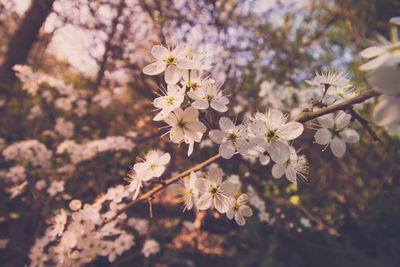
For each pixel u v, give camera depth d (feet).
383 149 11.29
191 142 3.42
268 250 12.27
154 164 3.96
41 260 6.40
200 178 3.67
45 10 11.53
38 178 9.76
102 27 12.75
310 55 14.76
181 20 12.48
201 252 12.16
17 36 11.87
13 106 12.16
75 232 5.51
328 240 12.39
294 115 8.46
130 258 8.96
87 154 10.23
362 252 12.23
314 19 15.10
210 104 3.49
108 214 5.76
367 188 12.78
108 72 13.50
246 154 3.37
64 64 14.65
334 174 13.05
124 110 14.40
